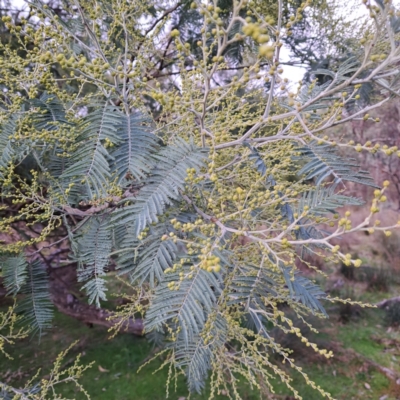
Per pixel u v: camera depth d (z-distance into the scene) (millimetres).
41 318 527
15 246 542
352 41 745
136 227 337
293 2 681
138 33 606
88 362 1392
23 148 480
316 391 1285
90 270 449
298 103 361
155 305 353
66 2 632
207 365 534
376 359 1506
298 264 1666
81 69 391
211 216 414
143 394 1247
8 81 476
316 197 417
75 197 523
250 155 404
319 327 1619
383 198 303
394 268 2422
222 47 327
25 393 722
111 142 370
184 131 484
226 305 433
